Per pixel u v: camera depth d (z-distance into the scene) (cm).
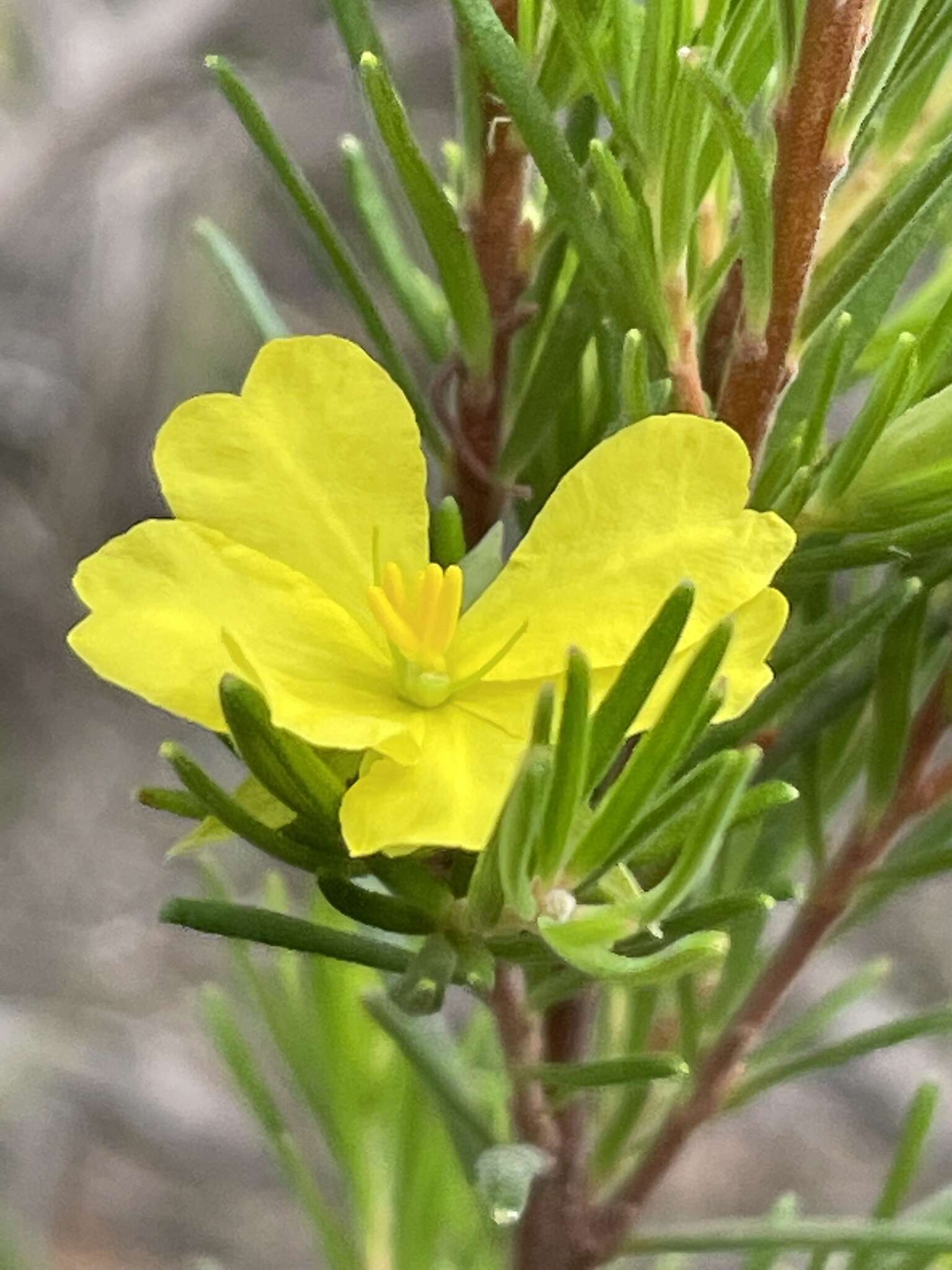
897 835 5
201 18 16
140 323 20
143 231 20
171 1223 18
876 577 5
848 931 5
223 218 20
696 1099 5
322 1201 5
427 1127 6
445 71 18
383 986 5
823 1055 5
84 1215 18
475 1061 6
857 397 9
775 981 5
